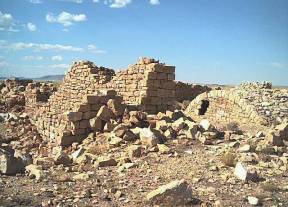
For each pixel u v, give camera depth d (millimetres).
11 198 10094
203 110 31688
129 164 13406
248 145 15336
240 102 27156
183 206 9727
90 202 10062
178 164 13492
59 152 16062
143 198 10305
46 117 24594
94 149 16266
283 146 16672
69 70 29266
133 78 23297
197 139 16953
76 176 12352
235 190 11086
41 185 11484
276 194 10938
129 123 18688
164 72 22656
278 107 26406
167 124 17875
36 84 35125
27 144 22625
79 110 19562
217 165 13312
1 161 12773
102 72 27391
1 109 34875
